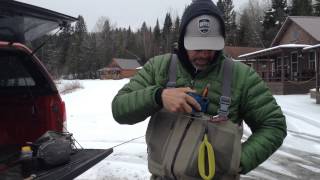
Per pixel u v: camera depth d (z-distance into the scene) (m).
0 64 4.54
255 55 31.02
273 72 30.16
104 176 6.11
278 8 69.00
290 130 10.81
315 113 14.24
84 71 89.88
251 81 2.03
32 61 4.50
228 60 2.07
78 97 21.83
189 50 1.97
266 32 68.38
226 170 1.83
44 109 4.66
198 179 1.84
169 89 1.90
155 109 1.96
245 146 1.95
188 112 1.84
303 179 6.36
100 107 16.11
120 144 8.35
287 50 25.59
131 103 1.98
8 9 3.54
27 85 4.64
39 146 3.92
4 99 4.64
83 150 4.55
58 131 4.70
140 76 2.20
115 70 86.56
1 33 3.99
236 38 78.75
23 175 3.72
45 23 4.04
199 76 2.02
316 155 7.99
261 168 6.95
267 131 1.97
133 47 108.88
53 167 3.90
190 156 1.83
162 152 1.92
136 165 6.77
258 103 2.01
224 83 2.00
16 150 4.43
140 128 10.52
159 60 2.18
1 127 4.64
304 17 32.91
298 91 25.20
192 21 1.95
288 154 8.02
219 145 1.82
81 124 11.47
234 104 2.00
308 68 28.53
